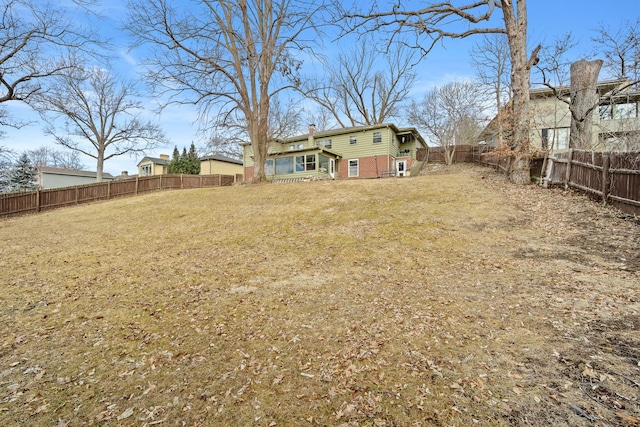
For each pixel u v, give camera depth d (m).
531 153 11.49
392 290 4.56
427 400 2.29
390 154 25.30
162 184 23.48
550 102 18.62
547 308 3.64
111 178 44.12
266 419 2.21
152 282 5.48
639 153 6.61
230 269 6.01
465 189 11.32
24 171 33.72
